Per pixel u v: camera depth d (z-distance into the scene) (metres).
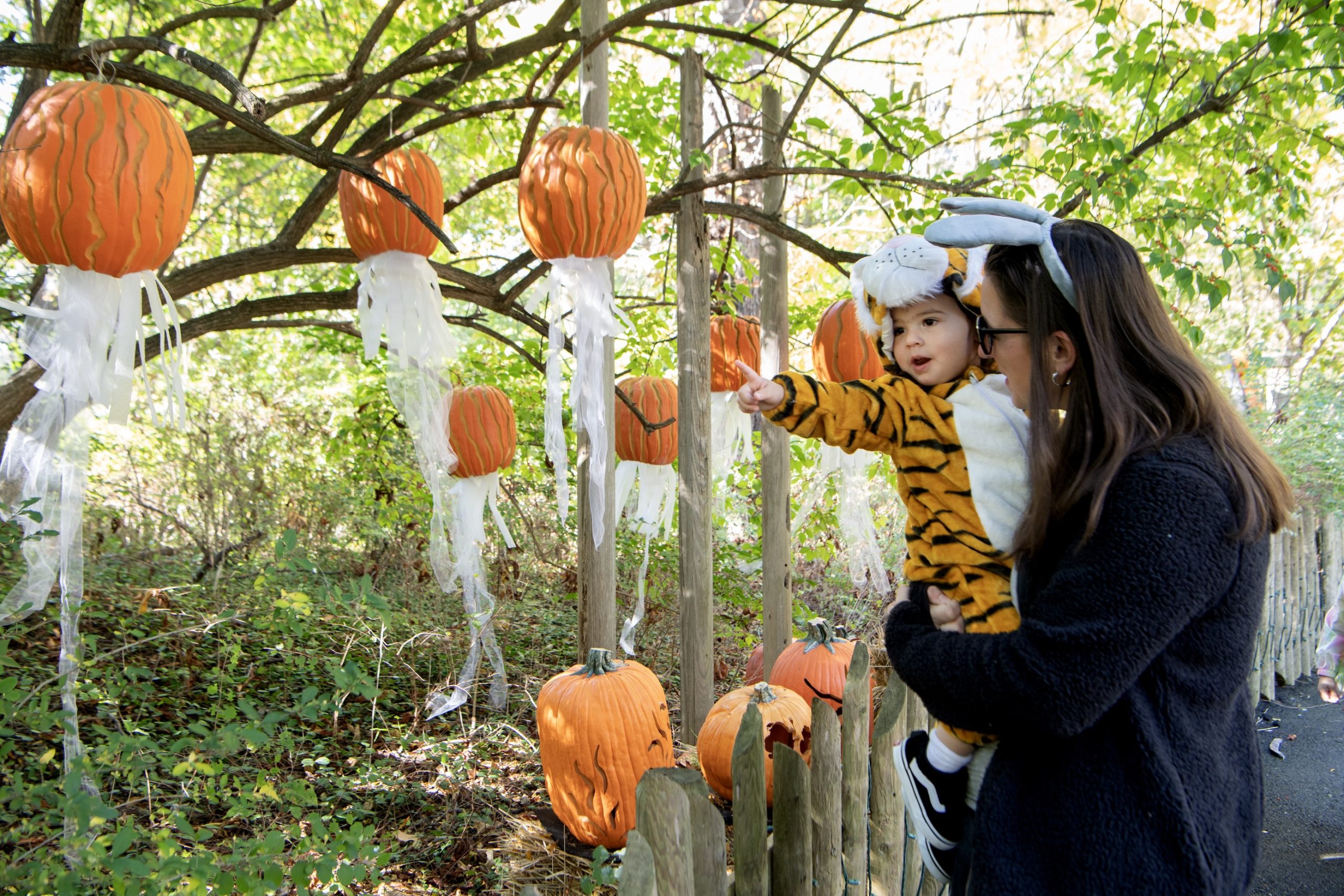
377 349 3.24
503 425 4.07
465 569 4.12
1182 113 3.91
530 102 3.89
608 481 3.63
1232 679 1.20
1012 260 1.34
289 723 3.78
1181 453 1.17
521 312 4.29
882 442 1.70
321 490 5.49
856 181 4.24
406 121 4.48
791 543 4.46
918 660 1.32
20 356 4.20
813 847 2.16
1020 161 4.50
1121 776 1.16
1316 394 7.54
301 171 6.73
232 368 6.00
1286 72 4.00
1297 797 4.00
